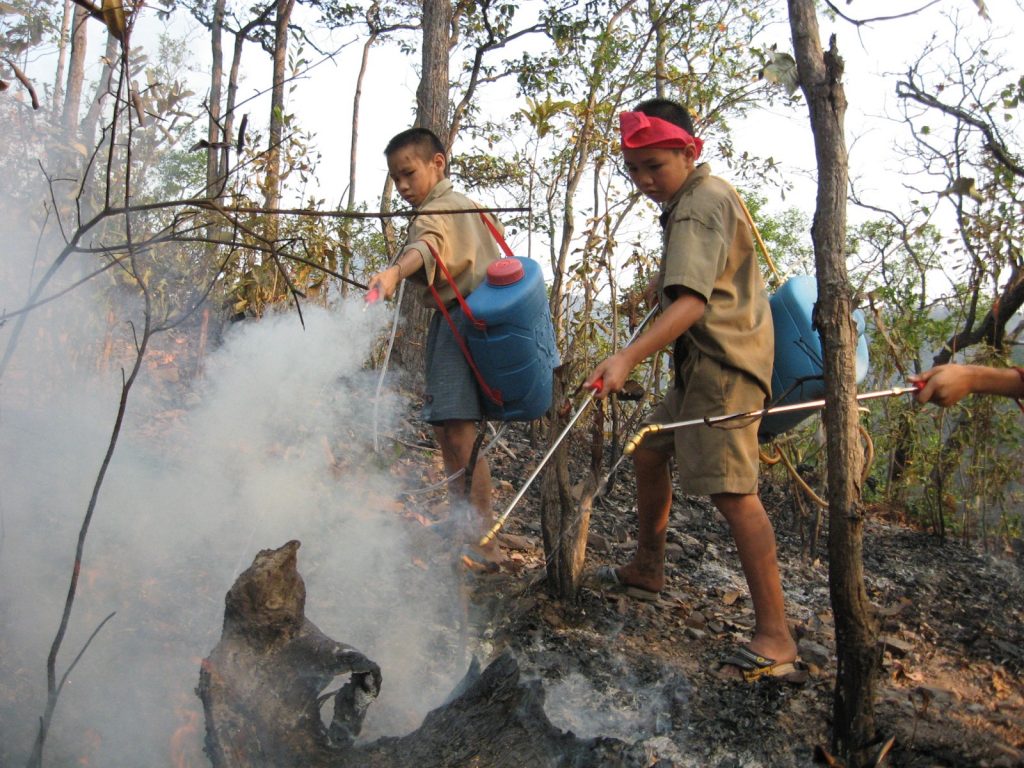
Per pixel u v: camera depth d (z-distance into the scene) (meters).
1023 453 5.37
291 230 5.00
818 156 2.16
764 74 2.24
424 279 3.45
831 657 3.10
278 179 5.03
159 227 3.89
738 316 2.89
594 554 3.97
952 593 4.21
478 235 3.62
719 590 3.75
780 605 2.93
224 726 1.82
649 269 5.17
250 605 1.93
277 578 1.94
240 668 1.90
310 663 1.93
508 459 5.32
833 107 2.14
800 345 3.03
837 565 2.17
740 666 2.89
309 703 1.92
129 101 1.85
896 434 5.73
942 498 5.47
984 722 2.72
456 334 3.43
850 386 2.15
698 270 2.73
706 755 2.42
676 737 2.49
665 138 2.92
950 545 5.26
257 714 1.87
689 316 2.73
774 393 3.08
